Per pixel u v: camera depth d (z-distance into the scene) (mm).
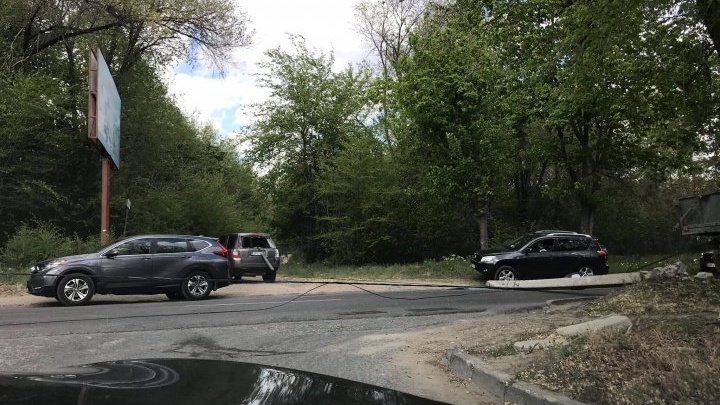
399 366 7305
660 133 19328
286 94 29922
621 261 25859
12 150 21891
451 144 22406
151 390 1941
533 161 27297
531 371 6145
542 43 14805
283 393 2195
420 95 22812
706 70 14008
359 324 10570
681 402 4727
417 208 27000
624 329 7676
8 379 1871
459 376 6816
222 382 2227
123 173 26219
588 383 5434
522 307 12750
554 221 30719
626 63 14625
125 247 14180
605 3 9984
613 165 25984
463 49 22250
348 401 2258
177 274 14516
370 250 28375
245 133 30547
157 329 9758
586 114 23891
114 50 26688
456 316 11547
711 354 5645
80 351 7895
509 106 22859
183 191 27391
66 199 23609
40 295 13281
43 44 24609
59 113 23344
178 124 29688
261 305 13383
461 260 23875
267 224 31047
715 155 22750
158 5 24750
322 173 28438
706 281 11078
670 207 30375
